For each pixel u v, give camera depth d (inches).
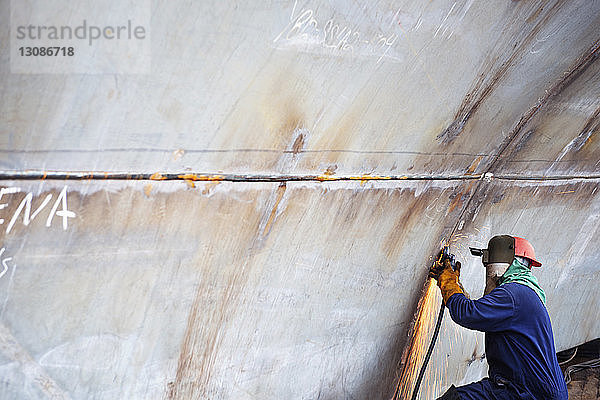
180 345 88.1
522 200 163.9
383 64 98.1
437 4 99.3
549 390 116.9
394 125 110.5
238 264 93.2
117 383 80.6
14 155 63.7
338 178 105.0
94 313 75.5
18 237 66.0
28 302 68.6
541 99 142.2
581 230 193.8
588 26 132.2
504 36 117.3
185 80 74.1
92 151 69.5
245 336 99.7
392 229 125.5
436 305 150.3
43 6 61.2
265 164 90.7
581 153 173.8
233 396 101.2
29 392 70.4
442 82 113.0
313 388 120.0
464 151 134.6
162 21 68.9
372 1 89.7
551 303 194.5
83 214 70.8
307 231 104.0
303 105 90.9
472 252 133.6
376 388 139.9
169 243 81.4
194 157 80.1
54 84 63.8
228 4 73.2
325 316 117.0
